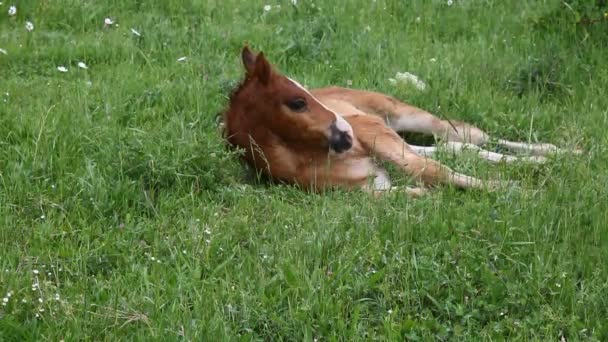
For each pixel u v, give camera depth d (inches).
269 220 367.2
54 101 463.5
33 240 349.1
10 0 576.4
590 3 546.9
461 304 311.7
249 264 329.1
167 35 552.1
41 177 389.7
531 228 350.3
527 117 461.7
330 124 391.5
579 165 398.6
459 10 602.9
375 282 319.3
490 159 420.2
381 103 446.3
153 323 299.7
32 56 523.2
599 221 354.3
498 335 298.8
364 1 609.9
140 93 476.4
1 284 316.8
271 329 301.3
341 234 346.9
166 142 403.5
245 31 562.6
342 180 396.5
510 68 517.0
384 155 402.9
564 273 320.5
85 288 319.0
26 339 295.7
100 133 422.9
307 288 314.2
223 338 291.6
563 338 300.5
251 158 401.7
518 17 586.2
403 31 578.6
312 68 525.7
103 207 370.3
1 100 460.8
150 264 335.9
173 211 373.1
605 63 511.8
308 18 583.8
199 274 323.3
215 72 508.1
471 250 333.4
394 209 361.4
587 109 466.9
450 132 445.4
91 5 591.5
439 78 505.7
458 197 383.2
